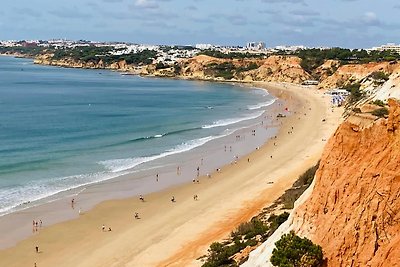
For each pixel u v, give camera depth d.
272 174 71.25
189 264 40.47
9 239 48.75
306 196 32.84
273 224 42.91
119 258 44.53
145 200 61.38
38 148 87.62
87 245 47.75
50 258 44.91
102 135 103.75
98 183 68.06
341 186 27.53
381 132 27.12
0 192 62.03
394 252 23.27
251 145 95.56
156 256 44.03
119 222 53.81
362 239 24.88
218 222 51.59
